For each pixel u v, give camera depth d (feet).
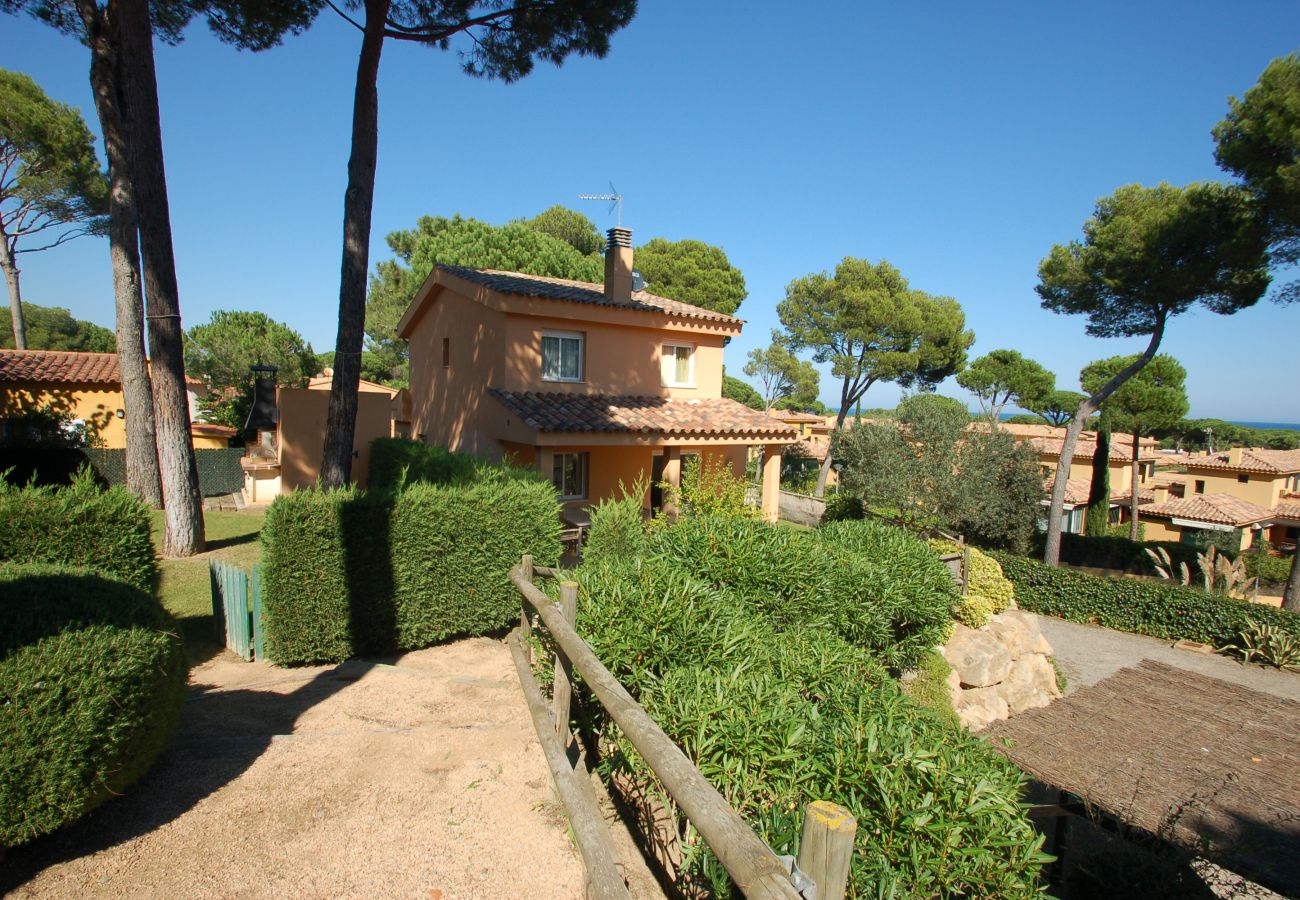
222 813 11.18
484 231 86.28
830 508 63.05
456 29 37.47
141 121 30.81
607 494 51.75
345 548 20.59
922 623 26.40
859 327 100.48
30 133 67.51
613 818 11.68
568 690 12.07
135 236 40.96
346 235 34.81
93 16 37.63
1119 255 47.47
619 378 51.70
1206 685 33.42
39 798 9.18
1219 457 114.42
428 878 9.75
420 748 13.91
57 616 10.19
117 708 10.06
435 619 22.48
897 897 7.06
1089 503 72.18
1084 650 42.06
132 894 9.10
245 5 38.42
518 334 46.34
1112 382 50.55
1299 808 22.35
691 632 12.43
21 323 79.30
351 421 35.60
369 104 34.37
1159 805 22.11
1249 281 43.98
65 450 55.62
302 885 9.47
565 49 40.75
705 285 114.93
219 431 79.87
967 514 50.34
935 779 8.07
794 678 11.41
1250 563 77.46
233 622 21.18
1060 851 19.74
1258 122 38.93
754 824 7.80
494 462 45.47
